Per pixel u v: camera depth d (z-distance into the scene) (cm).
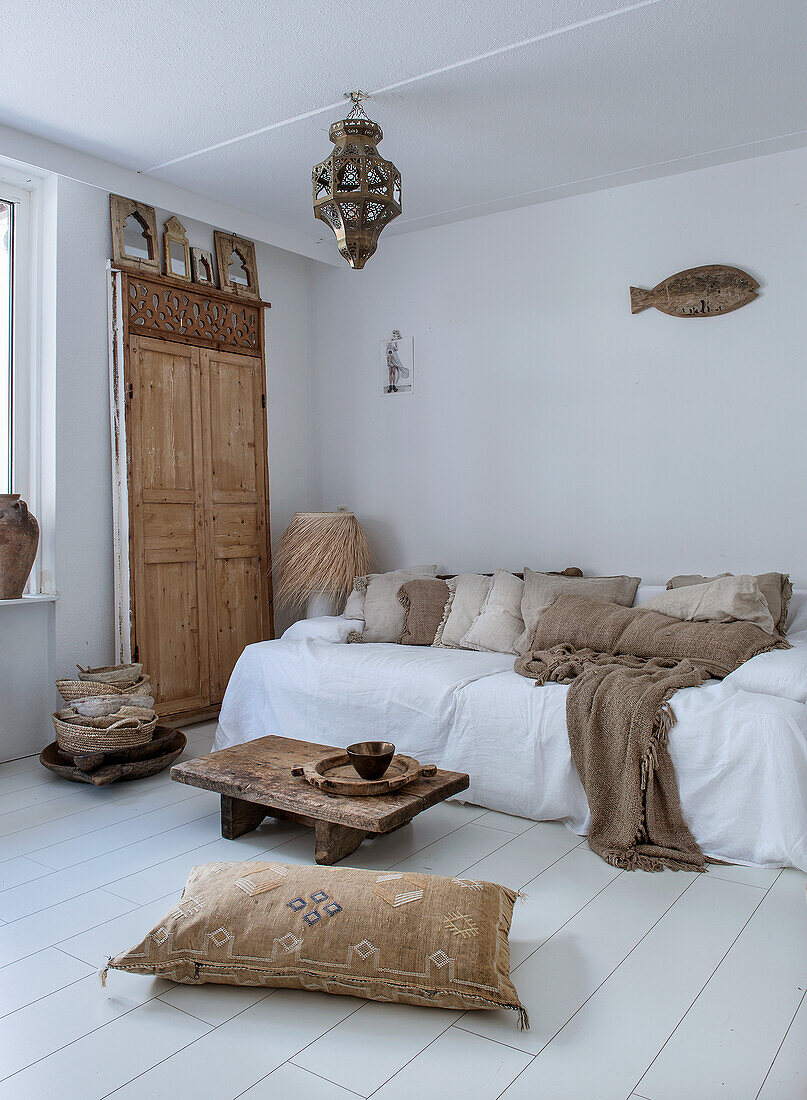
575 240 456
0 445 416
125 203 439
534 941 235
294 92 340
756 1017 199
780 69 324
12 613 405
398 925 211
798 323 396
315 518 507
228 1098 173
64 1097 173
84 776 365
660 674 325
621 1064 182
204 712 479
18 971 222
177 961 212
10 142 373
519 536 482
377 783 279
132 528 437
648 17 289
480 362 493
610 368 448
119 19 287
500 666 378
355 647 420
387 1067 183
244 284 514
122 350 434
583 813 318
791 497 399
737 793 287
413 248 517
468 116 362
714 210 415
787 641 346
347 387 551
